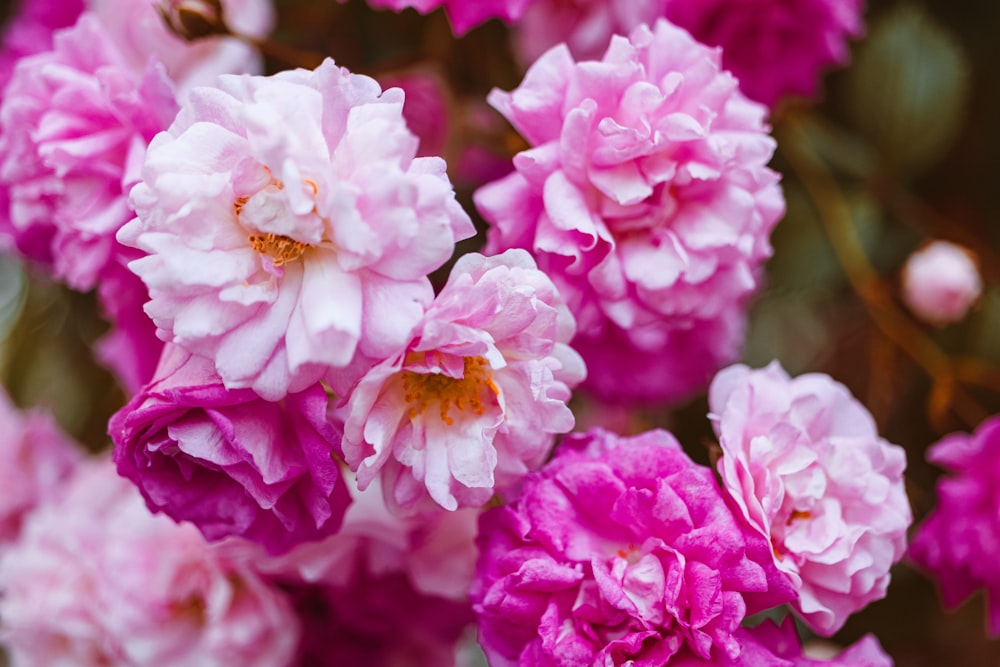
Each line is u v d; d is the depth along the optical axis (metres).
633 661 0.30
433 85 0.39
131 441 0.30
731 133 0.32
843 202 0.43
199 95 0.29
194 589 0.37
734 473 0.30
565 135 0.31
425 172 0.29
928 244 0.43
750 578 0.30
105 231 0.33
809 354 0.47
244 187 0.29
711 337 0.37
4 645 0.41
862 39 0.43
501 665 0.31
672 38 0.32
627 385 0.37
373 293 0.29
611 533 0.31
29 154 0.35
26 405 0.47
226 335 0.29
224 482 0.30
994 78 0.44
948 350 0.42
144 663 0.37
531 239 0.32
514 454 0.30
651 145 0.31
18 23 0.40
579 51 0.38
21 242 0.36
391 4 0.34
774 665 0.30
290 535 0.31
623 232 0.33
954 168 0.45
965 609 0.43
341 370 0.29
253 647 0.36
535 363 0.30
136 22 0.36
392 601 0.35
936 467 0.43
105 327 0.43
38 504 0.42
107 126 0.34
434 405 0.30
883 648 0.43
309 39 0.41
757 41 0.38
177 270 0.28
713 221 0.32
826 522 0.31
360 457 0.29
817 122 0.44
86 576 0.39
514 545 0.31
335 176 0.29
